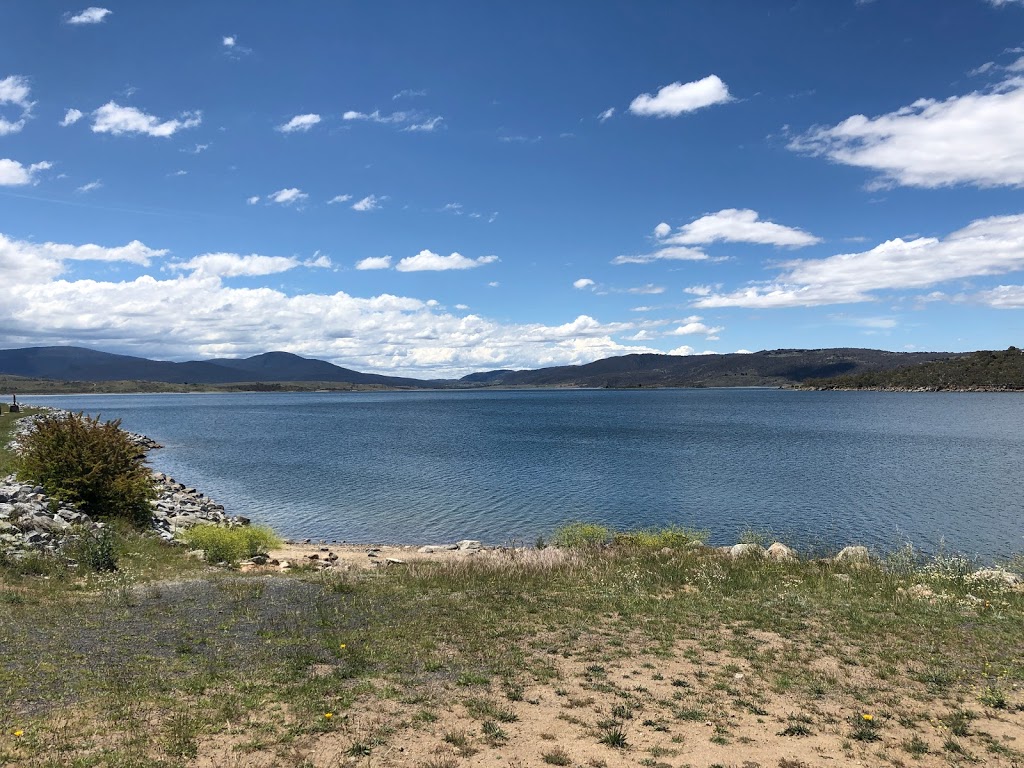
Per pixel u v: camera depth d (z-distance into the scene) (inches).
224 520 1148.5
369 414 5812.0
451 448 2650.1
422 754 277.6
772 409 5969.5
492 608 535.8
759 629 488.4
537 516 1301.7
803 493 1524.4
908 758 291.4
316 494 1576.0
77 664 366.9
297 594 571.2
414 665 394.9
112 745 268.7
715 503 1411.2
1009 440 2797.7
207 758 262.4
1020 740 310.2
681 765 277.4
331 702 331.0
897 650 438.6
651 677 385.7
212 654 401.1
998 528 1136.8
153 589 566.3
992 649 442.9
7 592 508.4
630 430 3582.7
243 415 5669.3
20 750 257.6
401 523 1250.0
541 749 287.6
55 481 847.7
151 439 3080.7
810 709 343.3
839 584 630.5
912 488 1572.3
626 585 627.5
